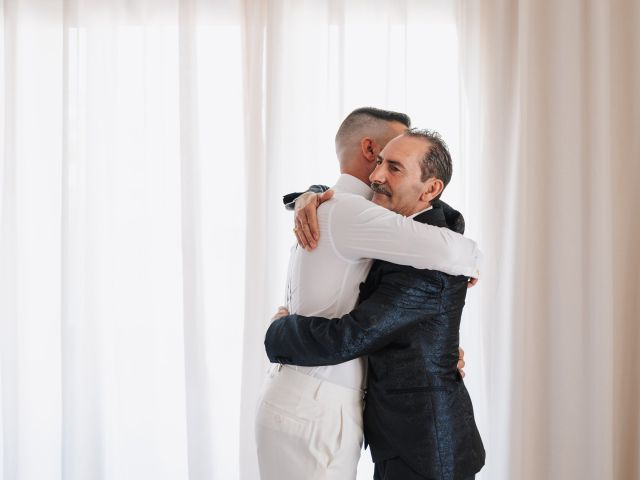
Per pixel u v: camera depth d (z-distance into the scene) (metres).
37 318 2.27
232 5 2.27
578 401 2.15
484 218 2.21
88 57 2.21
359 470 2.18
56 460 2.28
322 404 1.29
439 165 1.35
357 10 2.24
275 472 1.30
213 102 2.27
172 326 2.28
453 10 2.24
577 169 2.14
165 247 2.27
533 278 2.19
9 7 2.19
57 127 2.28
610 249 2.11
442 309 1.27
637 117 2.17
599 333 2.11
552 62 2.15
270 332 1.32
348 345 1.20
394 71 2.21
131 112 2.27
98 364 2.22
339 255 1.31
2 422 2.24
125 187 2.26
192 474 2.18
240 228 2.27
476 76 2.21
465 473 1.28
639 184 2.19
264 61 2.22
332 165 2.23
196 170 2.20
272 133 2.17
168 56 2.27
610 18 2.19
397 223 1.24
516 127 2.19
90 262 2.21
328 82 2.21
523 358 2.14
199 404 2.19
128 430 2.26
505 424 2.16
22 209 2.24
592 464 2.12
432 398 1.26
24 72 2.25
